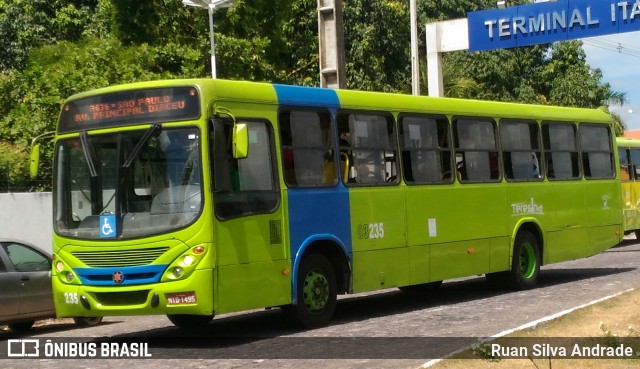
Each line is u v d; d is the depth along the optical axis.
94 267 12.05
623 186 29.72
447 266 15.72
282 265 12.70
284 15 29.12
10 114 21.88
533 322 12.51
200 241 11.61
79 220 12.31
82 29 32.91
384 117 14.77
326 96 13.80
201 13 27.38
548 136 18.52
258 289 12.30
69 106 12.70
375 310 15.52
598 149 20.06
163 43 26.84
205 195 11.69
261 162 12.59
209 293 11.59
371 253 14.19
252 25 28.25
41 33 33.22
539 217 18.00
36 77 23.23
